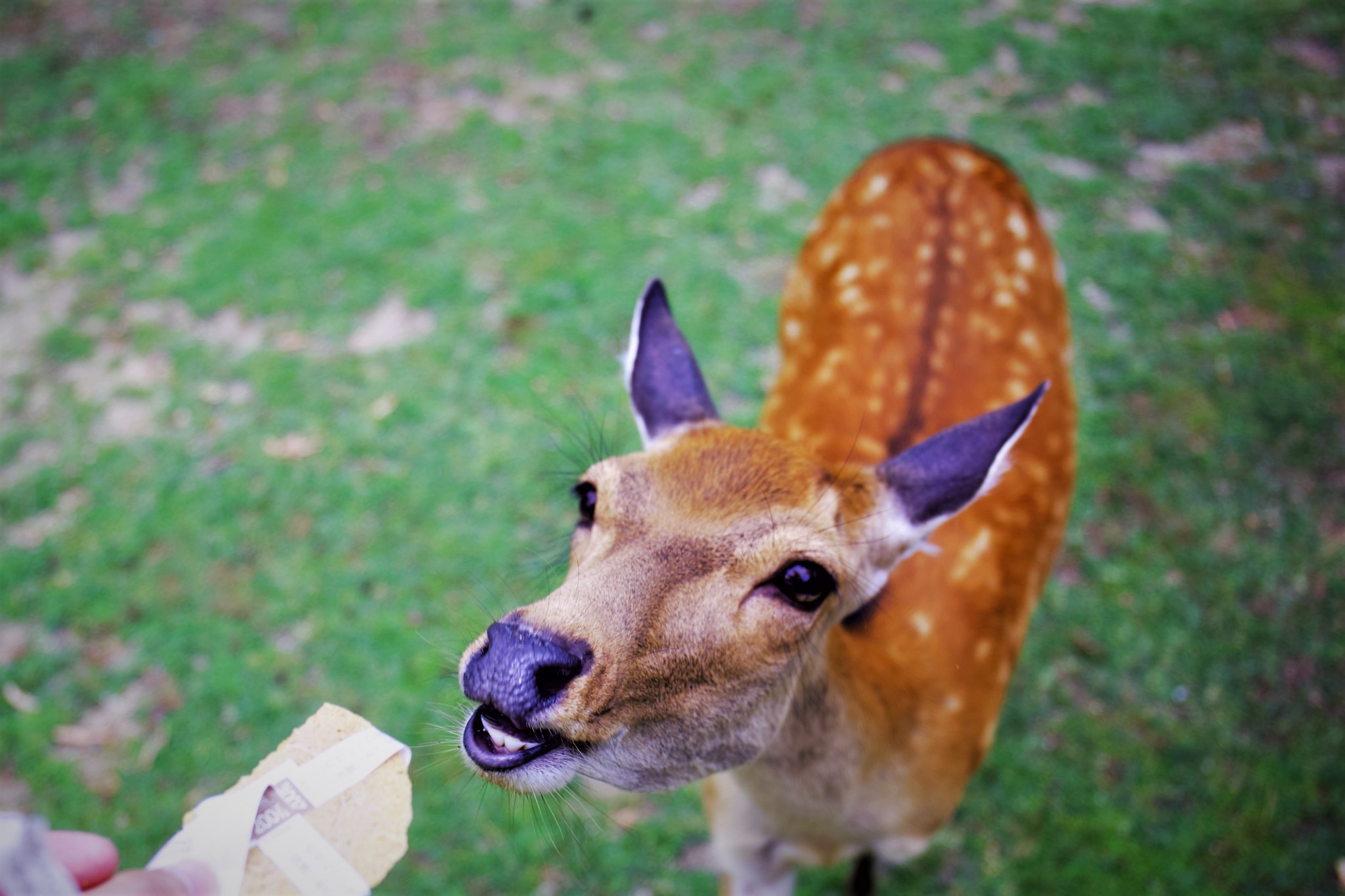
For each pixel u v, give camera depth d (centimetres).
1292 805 108
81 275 152
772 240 156
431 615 118
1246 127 179
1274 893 103
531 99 179
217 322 146
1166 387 140
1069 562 125
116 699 113
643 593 66
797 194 163
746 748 72
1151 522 128
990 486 75
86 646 116
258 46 192
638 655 65
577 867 105
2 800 108
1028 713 113
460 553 123
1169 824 107
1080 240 158
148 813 107
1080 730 112
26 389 139
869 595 76
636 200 161
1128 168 170
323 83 183
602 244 154
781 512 70
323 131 174
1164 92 184
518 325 144
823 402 99
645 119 175
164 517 126
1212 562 124
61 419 136
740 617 68
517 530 125
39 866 47
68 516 126
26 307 148
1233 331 147
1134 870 105
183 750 110
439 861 105
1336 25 199
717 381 139
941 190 108
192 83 184
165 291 150
